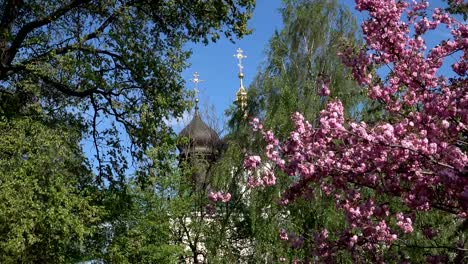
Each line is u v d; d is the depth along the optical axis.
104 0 16.59
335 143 7.77
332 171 7.71
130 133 17.89
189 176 27.36
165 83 17.58
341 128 7.32
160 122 17.67
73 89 17.33
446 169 6.95
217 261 24.73
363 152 7.37
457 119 7.60
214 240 25.45
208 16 17.72
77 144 16.98
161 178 24.48
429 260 8.20
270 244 20.64
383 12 8.00
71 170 16.28
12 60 16.88
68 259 18.02
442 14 8.13
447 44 7.97
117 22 17.08
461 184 6.75
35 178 14.02
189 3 17.64
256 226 21.66
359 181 7.71
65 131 16.09
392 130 7.12
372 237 8.41
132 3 17.30
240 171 23.67
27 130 14.51
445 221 10.24
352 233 8.64
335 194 8.76
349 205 8.27
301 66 23.73
